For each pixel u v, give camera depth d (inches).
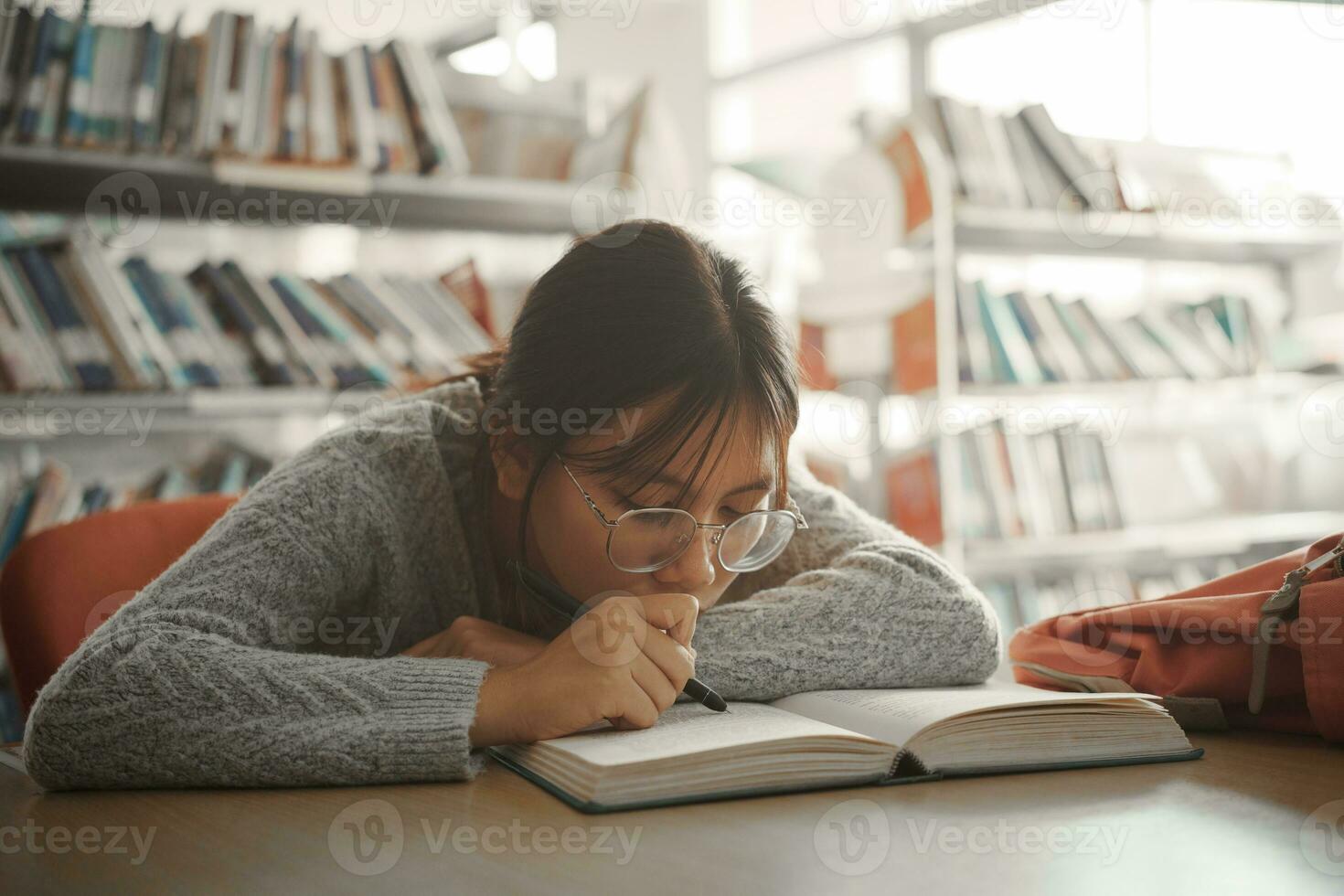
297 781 26.5
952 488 103.7
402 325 86.8
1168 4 124.4
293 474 34.3
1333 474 129.9
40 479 78.0
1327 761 28.6
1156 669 33.3
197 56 78.1
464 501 39.7
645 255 32.0
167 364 78.2
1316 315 133.4
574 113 93.4
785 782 24.9
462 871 19.7
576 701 27.3
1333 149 130.8
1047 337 112.1
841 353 105.9
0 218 78.5
